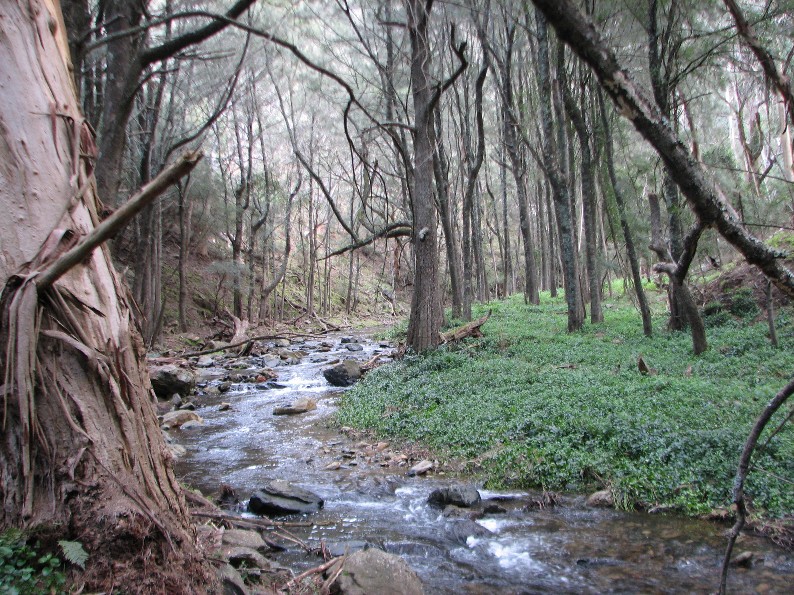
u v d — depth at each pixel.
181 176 2.33
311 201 33.50
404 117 22.69
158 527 2.56
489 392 10.09
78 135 2.97
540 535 5.40
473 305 29.47
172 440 9.45
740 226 1.67
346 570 3.75
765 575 4.39
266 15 14.64
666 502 5.87
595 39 1.40
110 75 9.59
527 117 22.25
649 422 7.31
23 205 2.65
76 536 2.38
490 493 6.63
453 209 27.72
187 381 13.61
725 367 10.50
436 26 17.56
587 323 19.19
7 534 2.33
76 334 2.62
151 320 20.11
